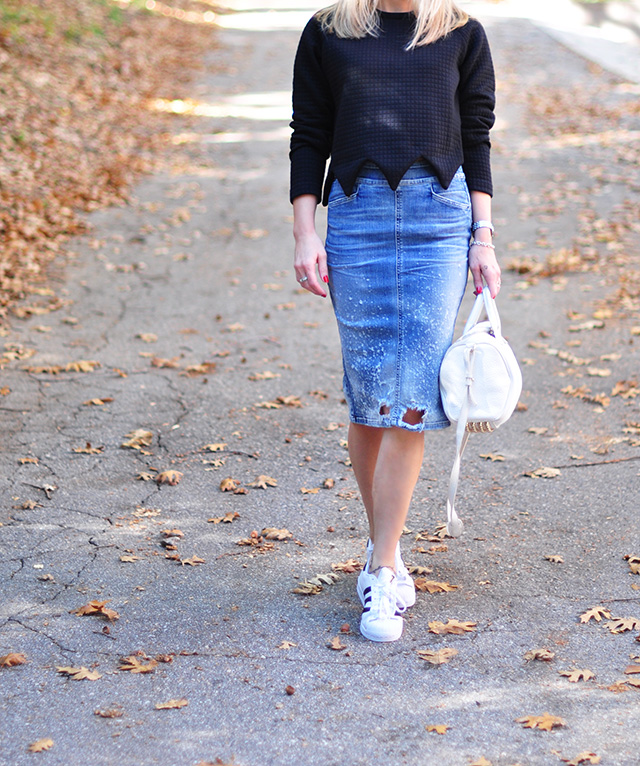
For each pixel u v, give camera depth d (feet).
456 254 9.96
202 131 46.96
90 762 8.07
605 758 8.07
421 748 8.26
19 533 12.64
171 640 10.07
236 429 16.72
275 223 32.63
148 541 12.51
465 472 14.88
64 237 29.91
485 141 10.27
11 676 9.35
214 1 99.50
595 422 16.85
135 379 19.16
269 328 22.82
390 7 9.85
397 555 10.70
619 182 37.06
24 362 19.89
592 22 89.04
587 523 12.94
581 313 23.53
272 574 11.62
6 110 39.73
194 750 8.24
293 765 8.04
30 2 61.36
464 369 9.81
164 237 30.71
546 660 9.64
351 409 10.43
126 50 61.57
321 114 10.32
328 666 9.58
